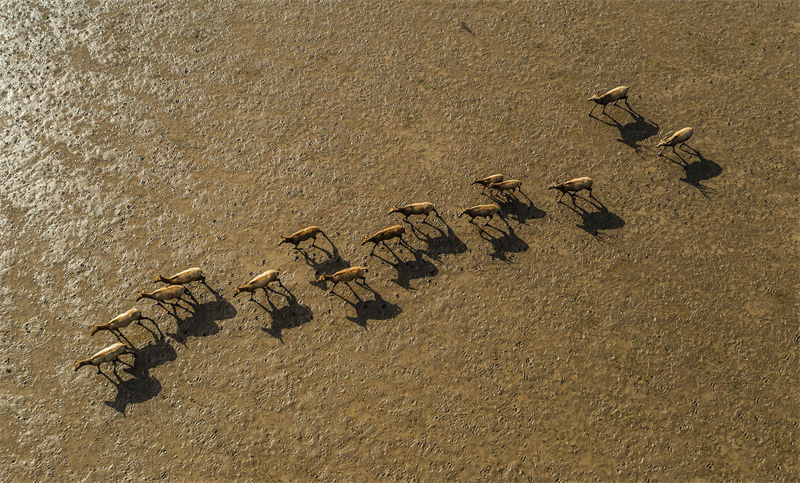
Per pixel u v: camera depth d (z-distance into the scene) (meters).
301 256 15.23
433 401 13.17
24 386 13.45
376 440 12.76
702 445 12.57
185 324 14.24
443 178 16.53
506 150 17.03
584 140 17.17
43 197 16.28
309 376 13.55
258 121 17.75
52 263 15.16
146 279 14.91
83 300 14.59
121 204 16.16
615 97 17.00
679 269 14.82
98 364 13.01
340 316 14.34
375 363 13.69
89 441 12.86
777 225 15.43
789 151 16.69
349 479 12.38
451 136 17.36
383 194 16.27
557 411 13.00
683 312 14.19
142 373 13.62
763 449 12.51
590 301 14.41
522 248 15.27
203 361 13.79
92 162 16.94
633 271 14.84
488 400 13.16
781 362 13.48
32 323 14.27
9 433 12.91
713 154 16.72
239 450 12.73
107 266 15.12
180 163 16.91
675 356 13.62
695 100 17.84
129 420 13.08
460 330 14.08
